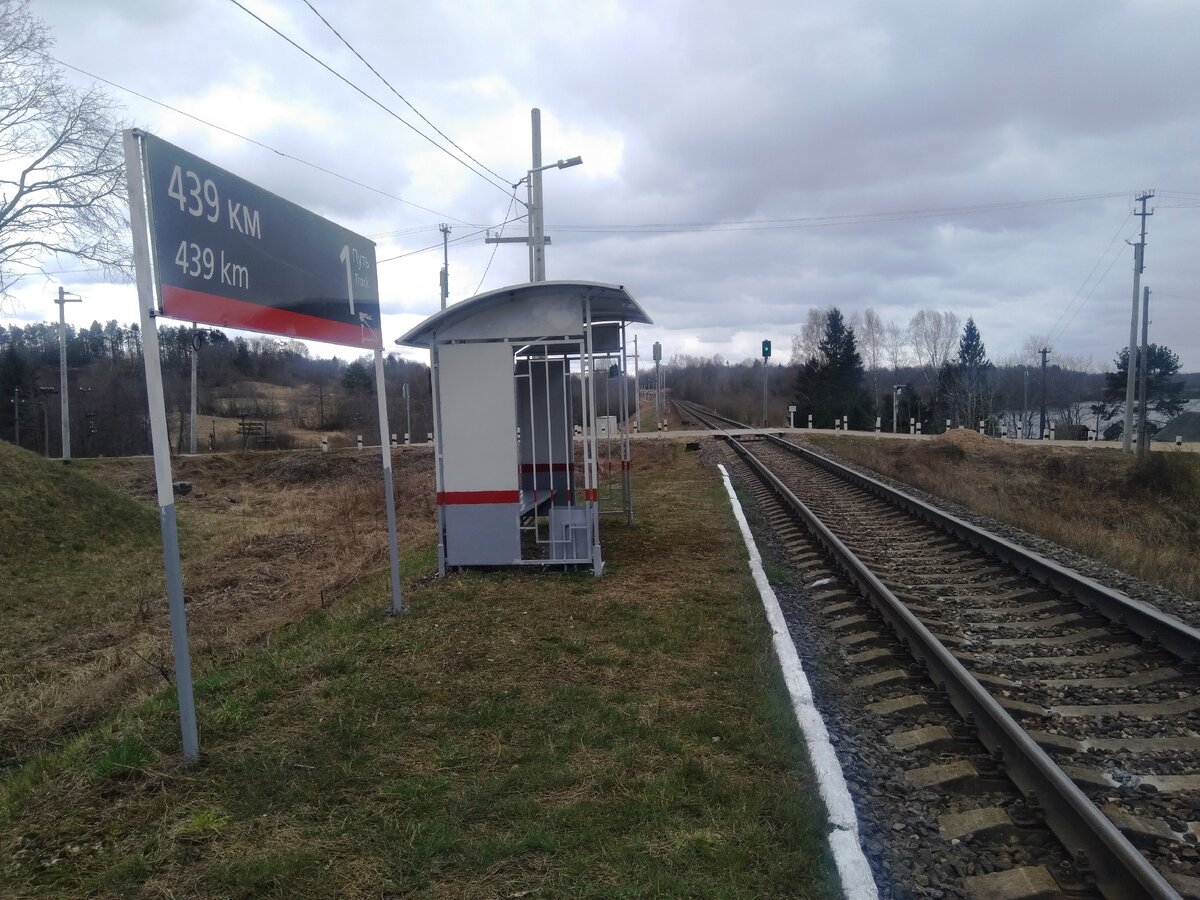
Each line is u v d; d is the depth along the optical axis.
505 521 8.98
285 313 5.57
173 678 6.75
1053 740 4.64
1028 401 85.62
